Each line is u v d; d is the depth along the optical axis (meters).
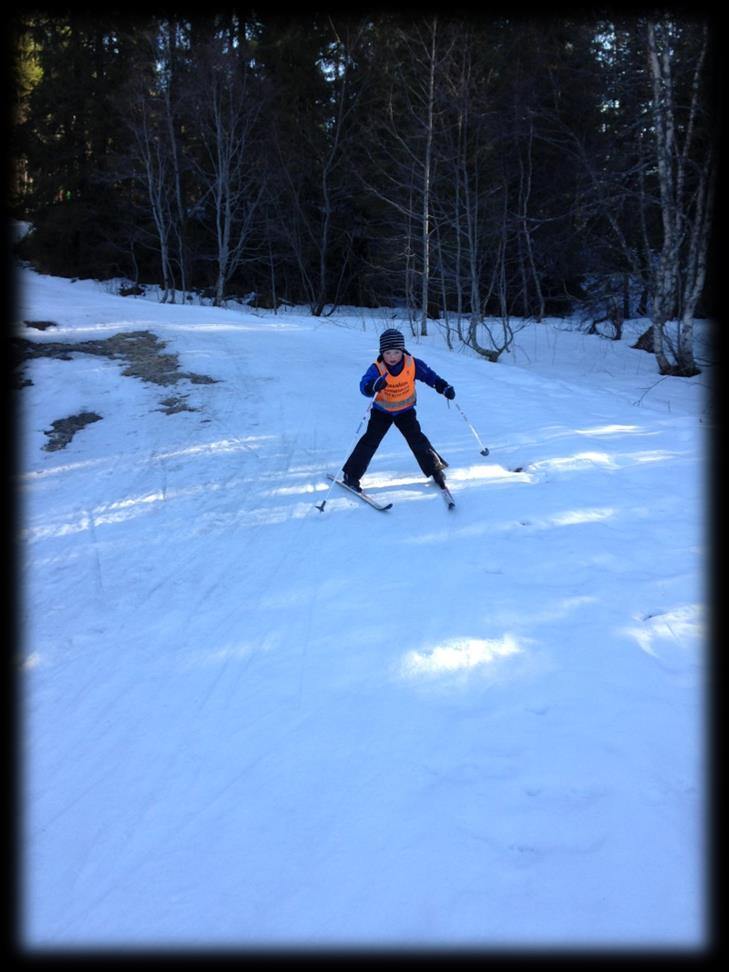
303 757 3.29
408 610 4.53
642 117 14.11
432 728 3.44
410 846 2.77
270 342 13.00
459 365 12.29
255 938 2.44
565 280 23.17
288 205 27.30
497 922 2.45
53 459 7.72
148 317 14.78
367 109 25.62
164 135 26.89
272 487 6.84
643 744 3.29
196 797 3.10
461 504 6.26
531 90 18.48
